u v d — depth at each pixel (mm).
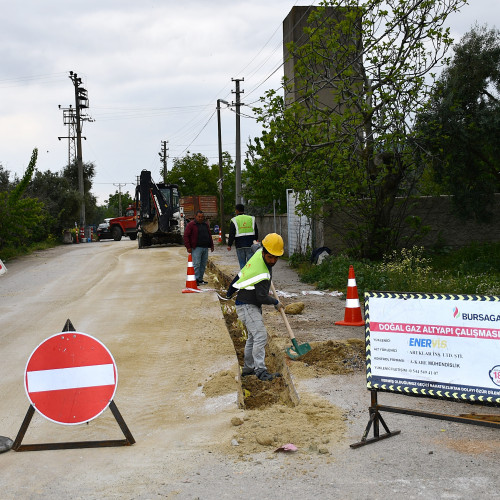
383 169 15414
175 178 68875
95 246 37094
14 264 24625
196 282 14492
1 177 38188
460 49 15273
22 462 4695
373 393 4777
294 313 10273
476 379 4348
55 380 4973
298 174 15797
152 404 6113
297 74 16234
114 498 4004
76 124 50656
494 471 4090
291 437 4867
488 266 14273
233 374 6797
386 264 15070
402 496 3793
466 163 15703
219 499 3891
